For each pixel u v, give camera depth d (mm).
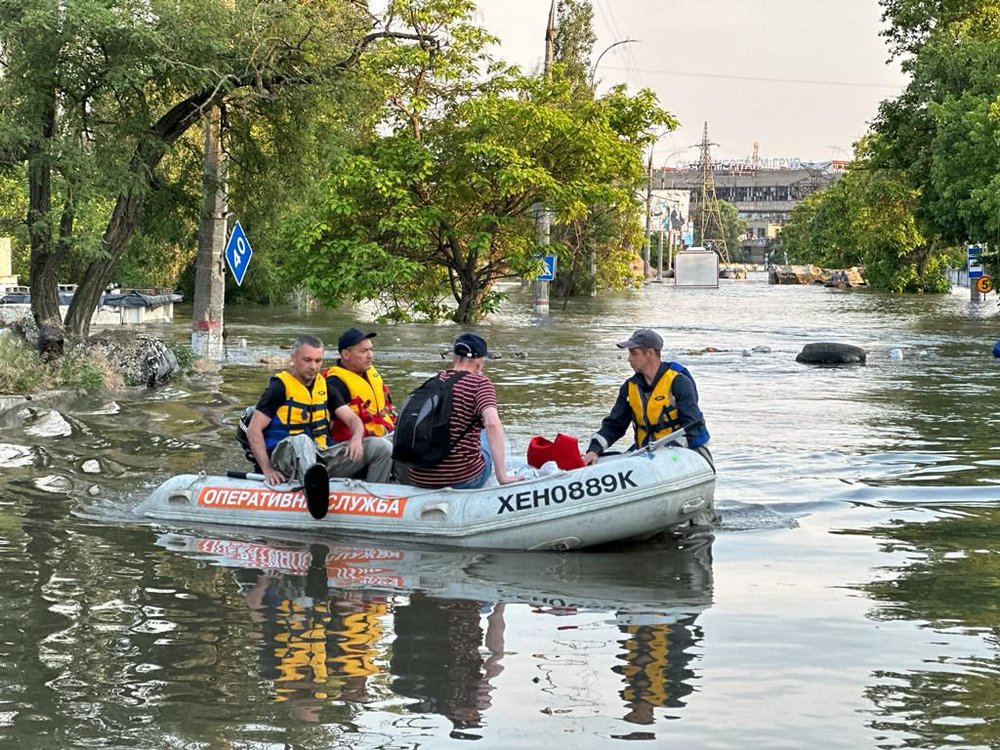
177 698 5348
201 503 9289
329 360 23844
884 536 8906
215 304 21969
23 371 15453
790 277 106062
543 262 34250
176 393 16906
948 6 48156
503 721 5109
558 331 32969
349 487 9023
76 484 10531
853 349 24078
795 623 6598
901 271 78188
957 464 12031
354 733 4961
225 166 20203
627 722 5105
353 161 30469
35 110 16828
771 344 29500
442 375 8977
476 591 7316
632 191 52125
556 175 33750
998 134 39156
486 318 37656
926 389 19250
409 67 31156
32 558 7945
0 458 11609
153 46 17250
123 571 7656
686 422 9148
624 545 8672
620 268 58719
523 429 14102
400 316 34719
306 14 19172
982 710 5266
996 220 39406
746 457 12445
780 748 4840
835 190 100812
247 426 9688
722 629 6484
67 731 4961
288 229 30703
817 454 12633
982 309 49000
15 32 16516
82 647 6047
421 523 8672
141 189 18109
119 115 18094
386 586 7406
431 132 32656
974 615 6773
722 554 8367
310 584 7430
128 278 45469
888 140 49531
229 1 18688
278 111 19719
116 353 17906
